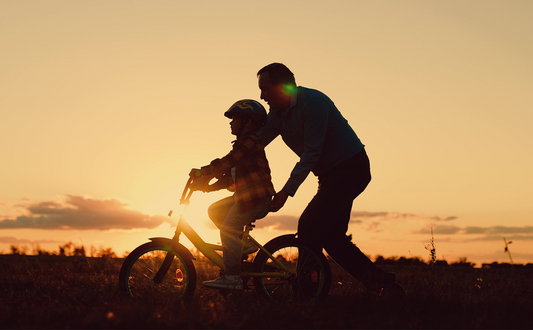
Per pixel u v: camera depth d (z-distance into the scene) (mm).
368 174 4871
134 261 4477
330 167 4781
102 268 7086
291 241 4594
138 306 3666
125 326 3256
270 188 4438
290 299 4527
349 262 5172
